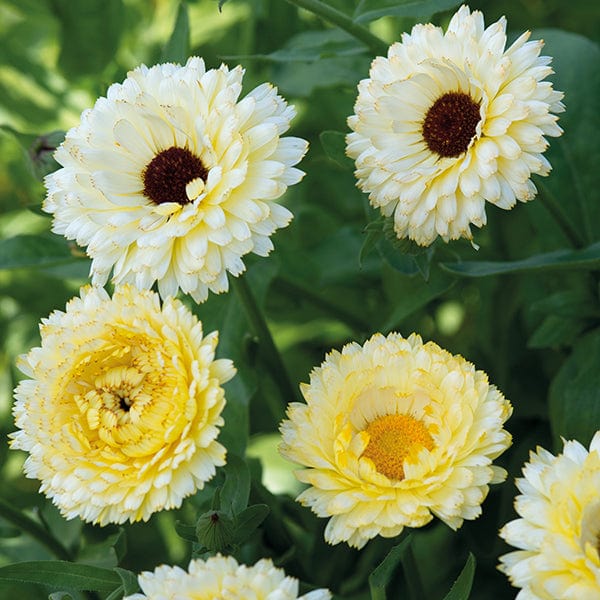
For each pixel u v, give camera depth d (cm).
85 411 46
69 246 55
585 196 57
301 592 48
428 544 58
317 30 65
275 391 57
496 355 61
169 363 45
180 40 55
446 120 48
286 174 48
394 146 49
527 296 60
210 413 45
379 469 46
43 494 61
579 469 43
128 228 48
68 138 49
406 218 48
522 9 65
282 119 48
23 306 66
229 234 48
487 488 45
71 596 47
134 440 45
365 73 60
